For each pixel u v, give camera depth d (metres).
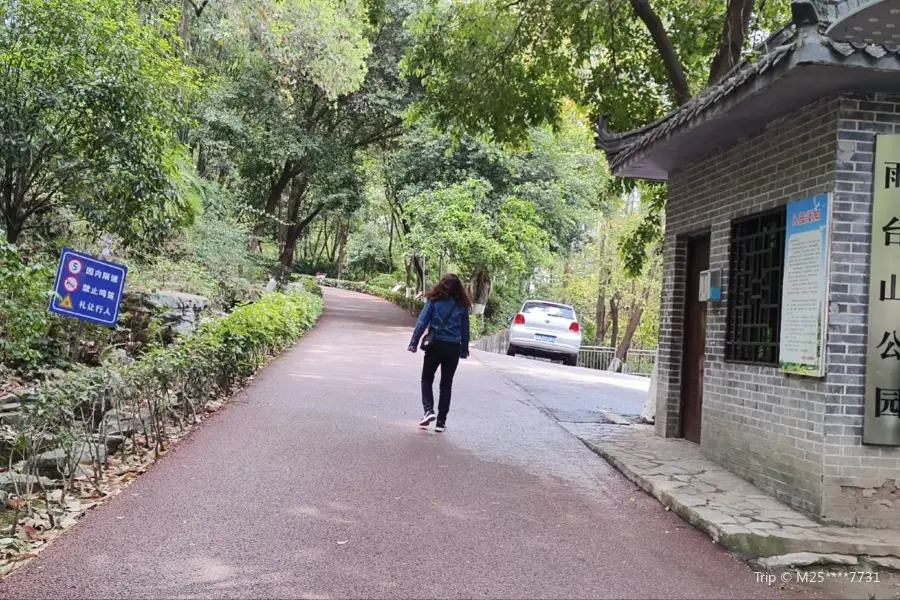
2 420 6.28
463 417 8.76
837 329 5.26
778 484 5.75
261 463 6.13
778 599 4.11
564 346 18.22
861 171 5.29
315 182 25.55
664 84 11.42
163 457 6.20
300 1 18.48
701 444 7.21
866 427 5.20
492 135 12.48
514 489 5.88
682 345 8.34
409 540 4.61
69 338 8.96
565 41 12.20
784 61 4.82
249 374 10.39
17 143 7.76
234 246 18.81
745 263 6.66
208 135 20.42
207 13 19.02
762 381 6.09
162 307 10.93
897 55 4.61
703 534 5.06
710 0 10.51
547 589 4.03
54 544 4.30
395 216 34.25
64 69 7.80
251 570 4.05
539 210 22.84
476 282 24.58
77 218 10.32
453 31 11.52
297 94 24.17
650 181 10.52
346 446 6.84
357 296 42.25
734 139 6.84
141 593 3.71
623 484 6.30
